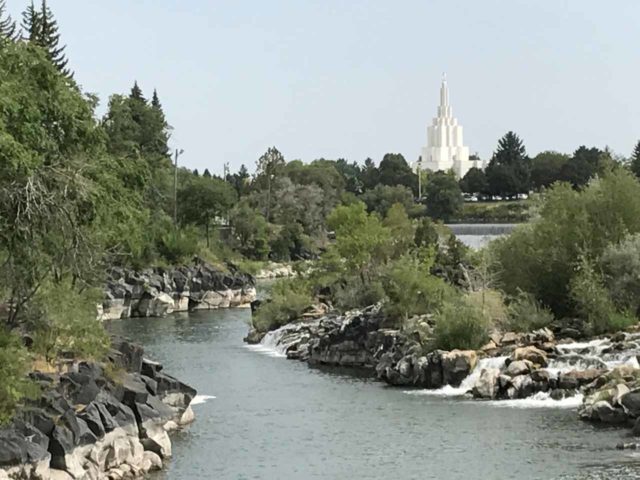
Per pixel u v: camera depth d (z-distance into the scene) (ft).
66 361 149.07
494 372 205.98
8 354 123.75
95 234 147.54
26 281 144.15
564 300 263.90
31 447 119.14
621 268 253.85
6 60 127.24
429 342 229.86
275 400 206.28
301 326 307.78
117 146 369.71
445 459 149.18
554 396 194.29
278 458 152.15
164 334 352.90
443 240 449.48
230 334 352.69
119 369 157.79
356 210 381.19
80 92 146.51
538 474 137.80
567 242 268.82
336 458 151.53
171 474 142.31
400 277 267.18
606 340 219.00
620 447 151.33
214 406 199.31
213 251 581.12
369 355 258.78
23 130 120.57
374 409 192.85
